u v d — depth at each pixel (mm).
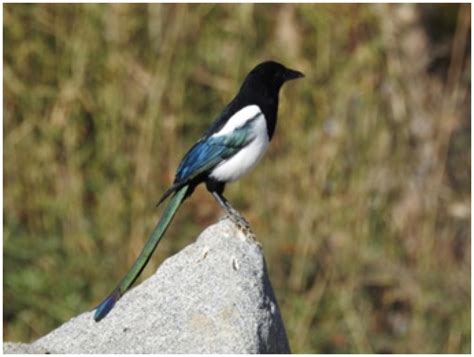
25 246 15656
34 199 15867
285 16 16109
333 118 15828
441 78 17578
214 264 8984
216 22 16031
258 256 9148
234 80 15945
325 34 15906
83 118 15938
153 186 15672
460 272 16188
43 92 15906
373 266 15781
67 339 9023
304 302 15375
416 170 16203
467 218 16516
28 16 15938
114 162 15766
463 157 16859
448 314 15867
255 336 8656
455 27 17906
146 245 9578
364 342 15492
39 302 15461
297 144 15719
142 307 8945
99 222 15750
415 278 15859
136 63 15859
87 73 15906
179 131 15789
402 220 16031
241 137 9969
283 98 15836
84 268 15594
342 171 15750
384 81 16062
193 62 15977
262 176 15695
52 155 15859
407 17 16922
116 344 8875
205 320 8727
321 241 15648
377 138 15906
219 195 10047
